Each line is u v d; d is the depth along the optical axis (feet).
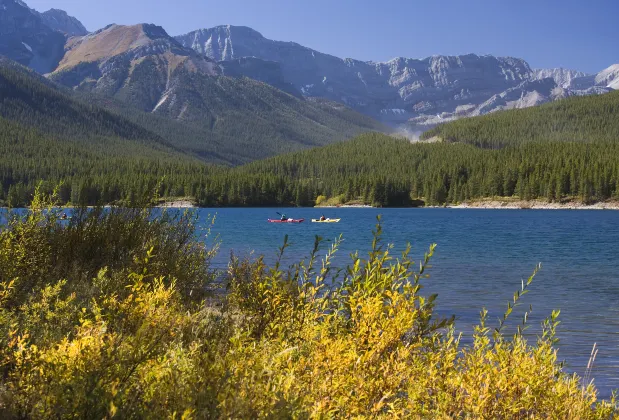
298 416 7.77
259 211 552.00
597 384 25.43
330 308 13.87
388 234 189.88
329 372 10.32
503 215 417.28
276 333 12.83
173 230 26.20
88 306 13.57
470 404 10.53
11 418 7.40
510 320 42.73
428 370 11.31
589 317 44.68
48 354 8.27
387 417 9.75
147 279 18.93
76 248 21.67
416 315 11.81
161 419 7.41
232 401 7.46
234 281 14.96
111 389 7.43
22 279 17.47
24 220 20.39
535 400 11.00
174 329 11.11
